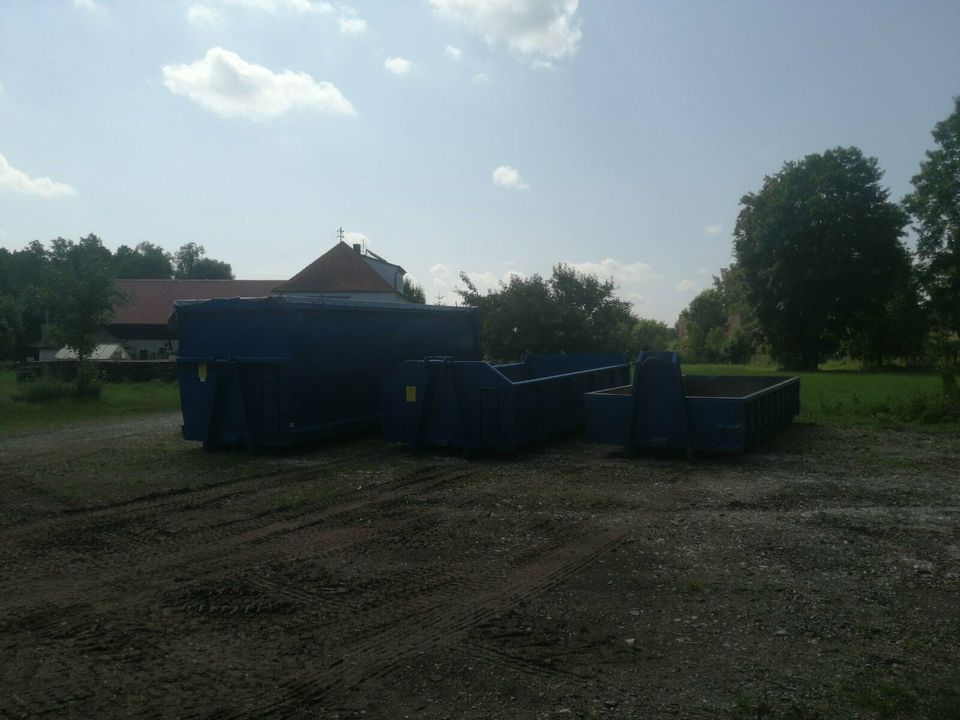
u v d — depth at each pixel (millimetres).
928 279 49594
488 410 12023
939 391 16875
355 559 6879
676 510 8469
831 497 8961
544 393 13141
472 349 17984
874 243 48000
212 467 11453
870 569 6320
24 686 4520
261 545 7367
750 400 11727
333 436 13984
